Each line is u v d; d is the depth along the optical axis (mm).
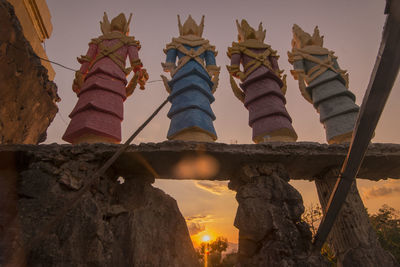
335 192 6879
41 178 7957
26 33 13234
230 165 9586
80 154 8617
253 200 8625
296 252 7953
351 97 12414
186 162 9359
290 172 10336
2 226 7246
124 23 14273
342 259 8906
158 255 8266
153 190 9734
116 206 8891
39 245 6898
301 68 13406
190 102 11211
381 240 27266
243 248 8484
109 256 7496
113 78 11992
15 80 10242
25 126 11742
